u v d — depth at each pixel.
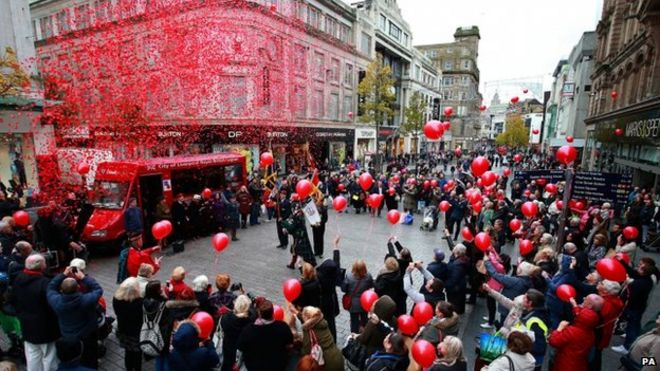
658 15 13.77
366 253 10.62
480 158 7.41
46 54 22.44
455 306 5.93
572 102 42.47
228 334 4.10
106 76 18.41
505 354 3.37
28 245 5.20
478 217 11.51
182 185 11.89
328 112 32.34
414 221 15.05
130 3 19.64
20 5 14.77
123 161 10.68
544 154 51.72
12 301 4.49
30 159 15.66
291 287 4.31
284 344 3.61
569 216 10.84
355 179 16.62
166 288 4.86
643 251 11.15
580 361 3.84
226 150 22.47
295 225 8.80
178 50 19.84
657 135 13.78
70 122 17.12
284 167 27.69
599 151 28.28
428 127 6.11
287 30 25.61
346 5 33.31
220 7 20.75
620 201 10.64
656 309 7.15
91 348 4.49
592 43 37.31
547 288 5.49
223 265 9.29
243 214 13.12
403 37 48.06
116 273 8.52
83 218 9.55
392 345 3.34
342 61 33.34
